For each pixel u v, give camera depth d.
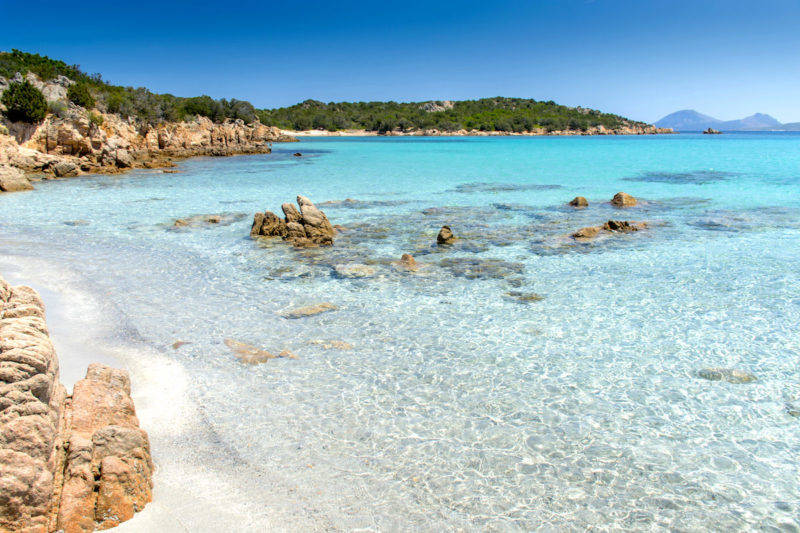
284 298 14.87
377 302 14.52
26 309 7.58
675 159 63.16
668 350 11.42
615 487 7.31
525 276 16.66
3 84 53.50
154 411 8.98
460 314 13.61
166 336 12.16
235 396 9.62
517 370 10.64
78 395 7.46
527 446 8.23
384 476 7.52
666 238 21.14
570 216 26.38
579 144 112.06
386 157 71.94
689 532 6.50
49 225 24.38
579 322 13.00
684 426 8.70
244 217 26.67
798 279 15.78
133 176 46.69
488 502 7.00
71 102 59.88
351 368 10.76
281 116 198.00
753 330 12.32
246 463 7.71
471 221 25.38
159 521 6.32
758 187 35.75
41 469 5.58
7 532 5.23
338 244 21.06
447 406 9.36
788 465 7.72
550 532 6.49
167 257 19.06
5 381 5.82
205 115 99.00
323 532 6.40
